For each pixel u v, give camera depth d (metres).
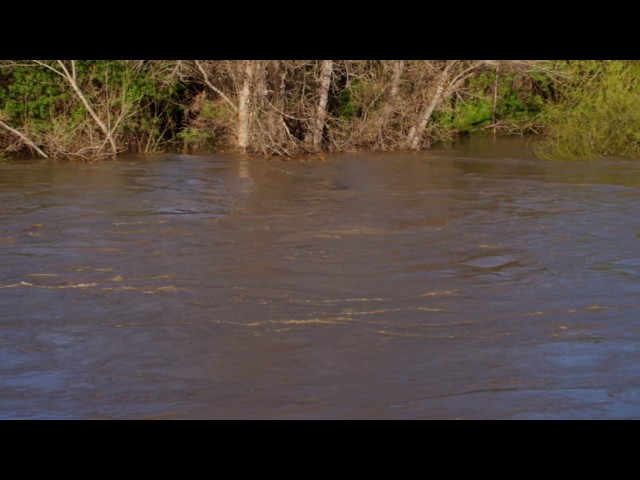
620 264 11.77
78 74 21.84
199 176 18.75
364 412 7.11
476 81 26.91
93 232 13.48
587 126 22.27
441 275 11.21
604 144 22.25
